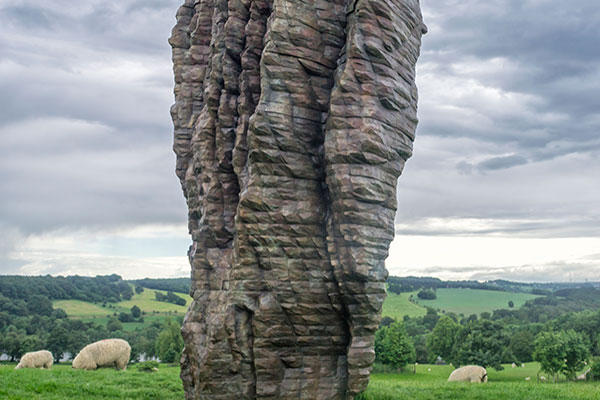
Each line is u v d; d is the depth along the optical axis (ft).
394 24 67.21
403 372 242.37
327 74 69.10
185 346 77.00
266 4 73.92
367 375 66.64
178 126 85.56
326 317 67.36
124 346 138.10
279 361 67.31
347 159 64.03
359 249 64.13
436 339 278.46
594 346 249.14
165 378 96.73
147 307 595.88
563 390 89.61
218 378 68.59
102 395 79.51
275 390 66.95
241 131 72.33
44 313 458.91
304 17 68.23
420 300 619.67
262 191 65.67
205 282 76.07
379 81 65.67
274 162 66.18
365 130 63.98
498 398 82.84
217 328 68.59
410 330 376.48
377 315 66.44
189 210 82.17
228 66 75.41
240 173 71.61
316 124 68.18
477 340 237.86
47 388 79.77
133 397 80.07
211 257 75.51
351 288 64.64
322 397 67.21
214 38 79.51
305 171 67.00
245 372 68.39
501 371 241.96
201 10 85.61
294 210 66.18
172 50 88.89
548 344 201.57
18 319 384.47
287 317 66.74
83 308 535.19
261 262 66.18
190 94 85.20
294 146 66.64
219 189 75.77
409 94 69.67
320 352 68.28
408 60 71.05
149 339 380.78
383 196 65.82
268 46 66.80
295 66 67.67
